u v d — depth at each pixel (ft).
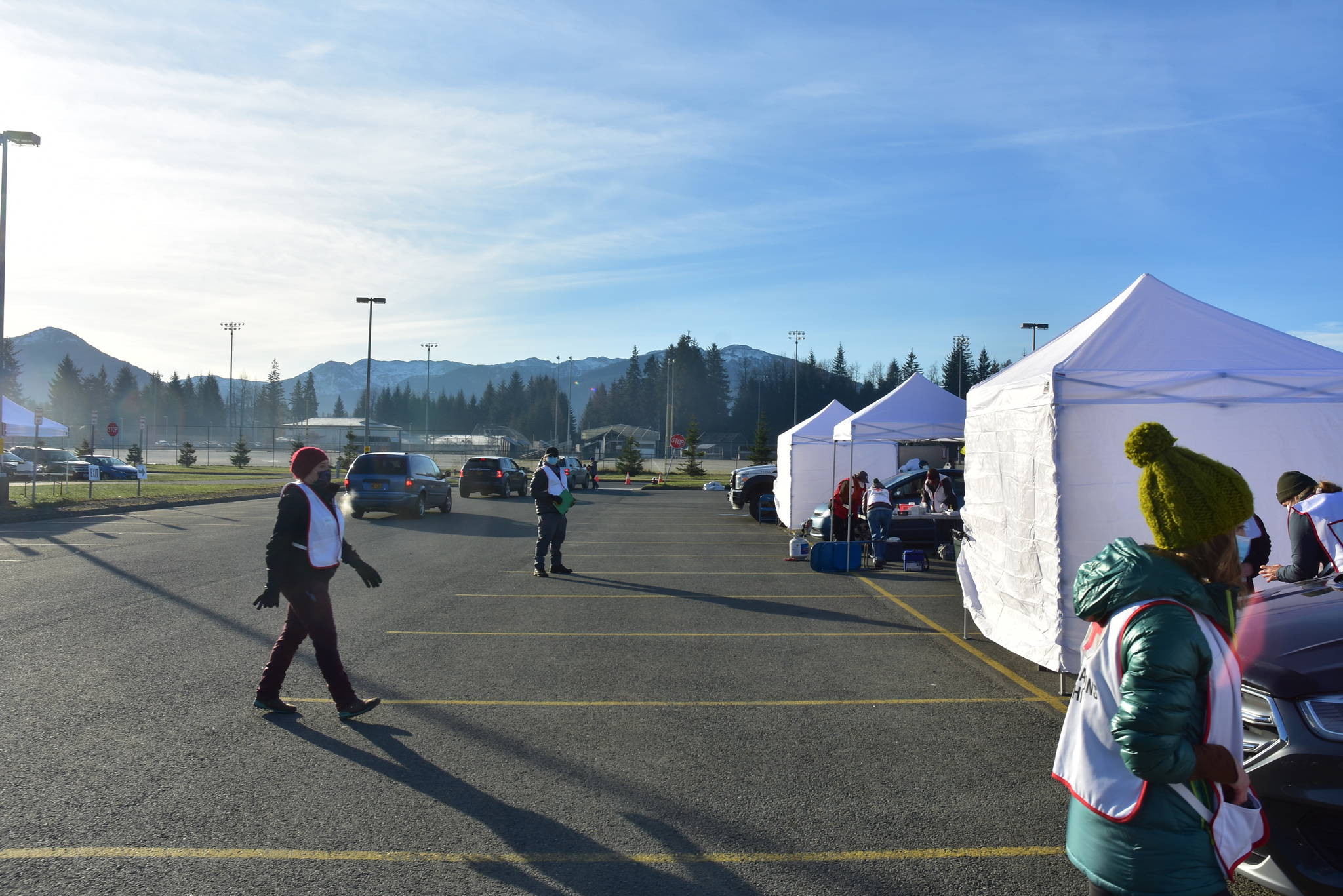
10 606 30.14
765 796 14.64
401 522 69.67
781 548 54.39
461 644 26.12
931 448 64.95
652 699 20.49
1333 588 13.65
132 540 50.49
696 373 545.44
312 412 652.48
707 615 31.30
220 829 13.03
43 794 14.21
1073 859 7.22
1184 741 6.35
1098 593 7.04
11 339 462.60
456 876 11.69
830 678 22.63
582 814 13.80
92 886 11.24
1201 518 6.79
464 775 15.44
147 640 25.32
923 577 41.73
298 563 18.01
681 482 170.19
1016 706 20.18
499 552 49.85
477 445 325.42
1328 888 10.03
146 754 16.21
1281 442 22.04
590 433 449.48
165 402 521.24
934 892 11.39
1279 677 10.83
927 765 16.22
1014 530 23.48
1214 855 6.67
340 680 18.44
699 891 11.37
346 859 12.16
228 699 19.88
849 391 508.53
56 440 323.78
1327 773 10.13
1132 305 22.98
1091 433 20.98
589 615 31.04
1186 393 21.16
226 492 94.99
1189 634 6.41
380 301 157.99
